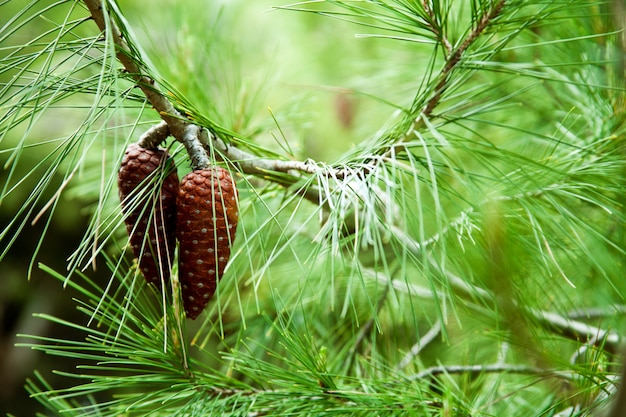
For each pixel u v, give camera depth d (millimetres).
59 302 2381
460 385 1017
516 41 1038
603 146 923
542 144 1071
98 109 834
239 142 889
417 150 1006
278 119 1119
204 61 1103
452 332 1105
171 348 865
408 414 841
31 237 2291
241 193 1016
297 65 1630
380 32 1309
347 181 805
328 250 812
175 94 827
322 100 1636
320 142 1646
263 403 871
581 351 940
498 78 1061
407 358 1009
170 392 892
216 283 799
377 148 857
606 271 881
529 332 778
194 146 836
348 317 1087
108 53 786
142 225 842
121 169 843
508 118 1095
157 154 850
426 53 1133
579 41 985
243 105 1067
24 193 2119
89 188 1128
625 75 861
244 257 1001
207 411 868
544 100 1069
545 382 946
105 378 851
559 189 874
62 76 804
